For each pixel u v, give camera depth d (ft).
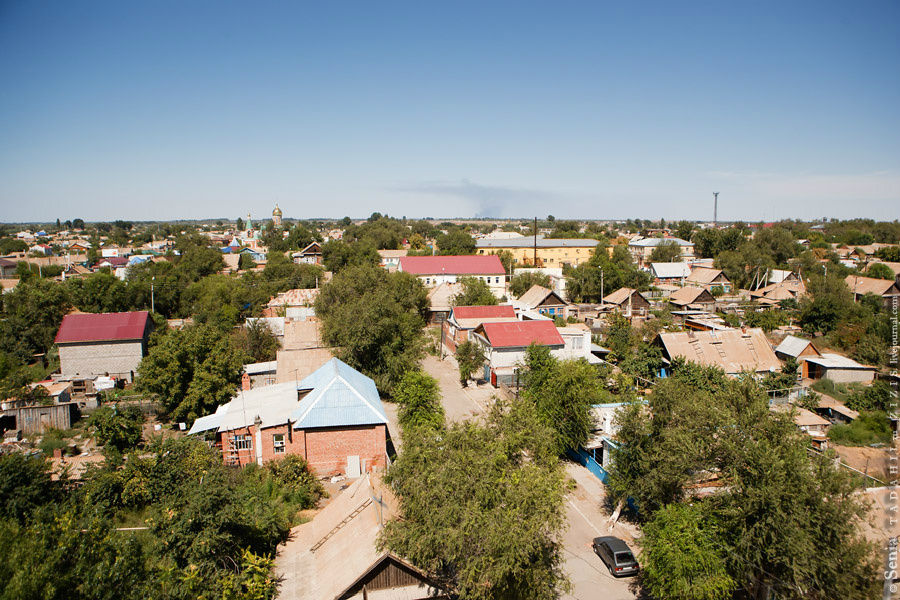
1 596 46.93
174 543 64.08
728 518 60.80
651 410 79.92
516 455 70.23
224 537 64.23
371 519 70.69
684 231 541.75
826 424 111.04
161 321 199.41
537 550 58.18
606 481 94.07
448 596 64.90
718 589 58.54
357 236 583.99
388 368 147.23
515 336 157.28
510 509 58.39
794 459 57.06
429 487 61.62
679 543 59.72
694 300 250.98
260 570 65.41
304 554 73.72
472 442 65.57
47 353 184.75
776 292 262.47
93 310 228.84
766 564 57.62
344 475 100.73
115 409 115.24
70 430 122.01
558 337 157.69
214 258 363.97
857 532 54.65
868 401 120.78
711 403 70.90
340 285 198.49
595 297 276.00
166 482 83.51
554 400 102.94
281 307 235.20
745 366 144.87
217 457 93.76
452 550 57.21
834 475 55.88
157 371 122.93
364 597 63.10
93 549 56.75
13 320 184.85
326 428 99.86
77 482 86.58
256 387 134.92
